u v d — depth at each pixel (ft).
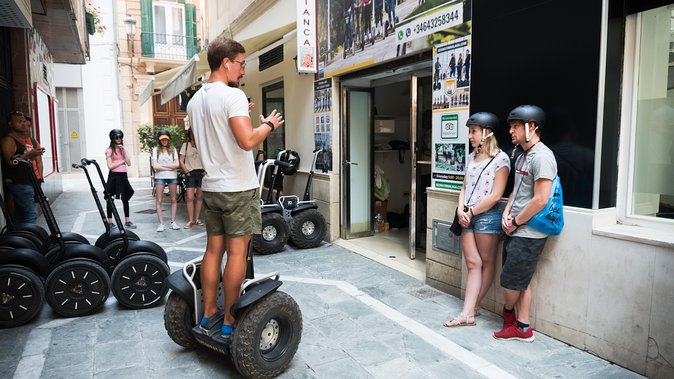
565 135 10.39
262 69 28.19
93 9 42.55
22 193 18.04
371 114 21.47
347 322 12.10
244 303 8.63
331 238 20.89
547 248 10.80
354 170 21.31
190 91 37.24
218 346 9.25
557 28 10.44
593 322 9.96
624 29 9.87
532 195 10.26
